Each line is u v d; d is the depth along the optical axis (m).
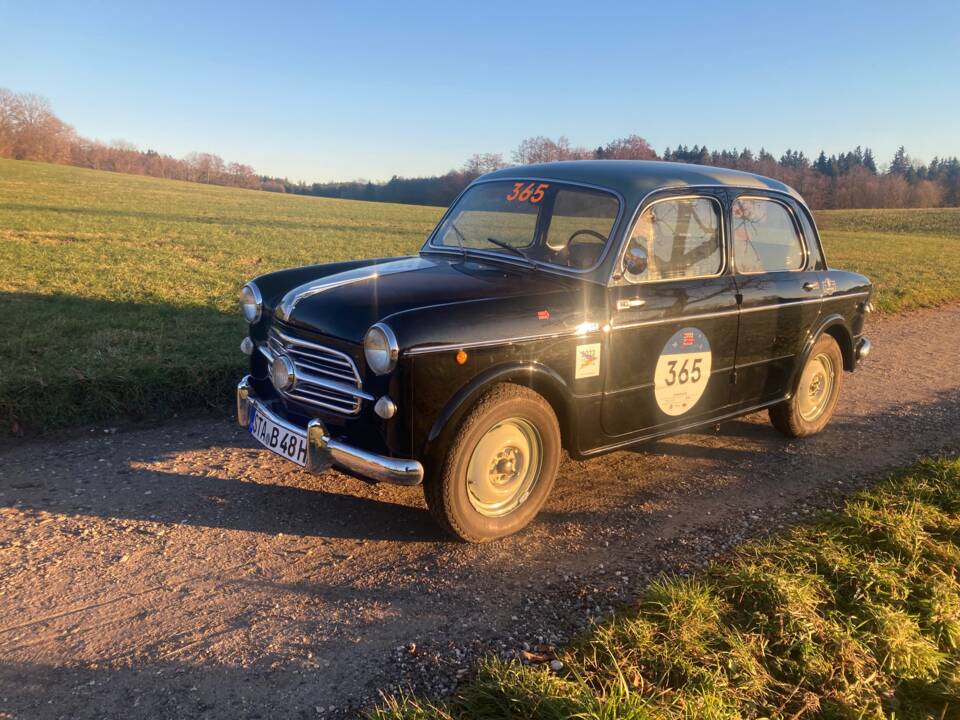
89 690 2.76
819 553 3.89
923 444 5.99
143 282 11.45
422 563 3.81
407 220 37.56
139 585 3.48
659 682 2.85
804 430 5.94
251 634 3.14
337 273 4.65
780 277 5.32
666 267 4.54
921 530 4.21
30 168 61.09
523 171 5.04
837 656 3.11
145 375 5.99
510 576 3.72
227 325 8.40
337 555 3.85
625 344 4.29
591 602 3.50
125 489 4.50
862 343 6.35
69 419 5.51
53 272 11.98
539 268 4.41
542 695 2.64
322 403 3.88
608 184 4.48
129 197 39.41
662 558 3.96
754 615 3.30
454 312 3.65
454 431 3.70
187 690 2.78
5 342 6.82
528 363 3.87
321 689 2.81
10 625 3.13
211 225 26.11
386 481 3.57
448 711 2.63
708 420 5.03
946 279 18.92
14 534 3.89
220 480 4.69
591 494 4.80
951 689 3.01
